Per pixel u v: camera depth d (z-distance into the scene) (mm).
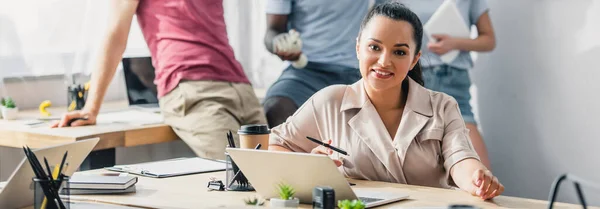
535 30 4672
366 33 2494
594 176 4574
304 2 4344
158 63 3930
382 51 2455
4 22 4023
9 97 4008
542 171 4742
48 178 1997
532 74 4711
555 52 4625
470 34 4684
